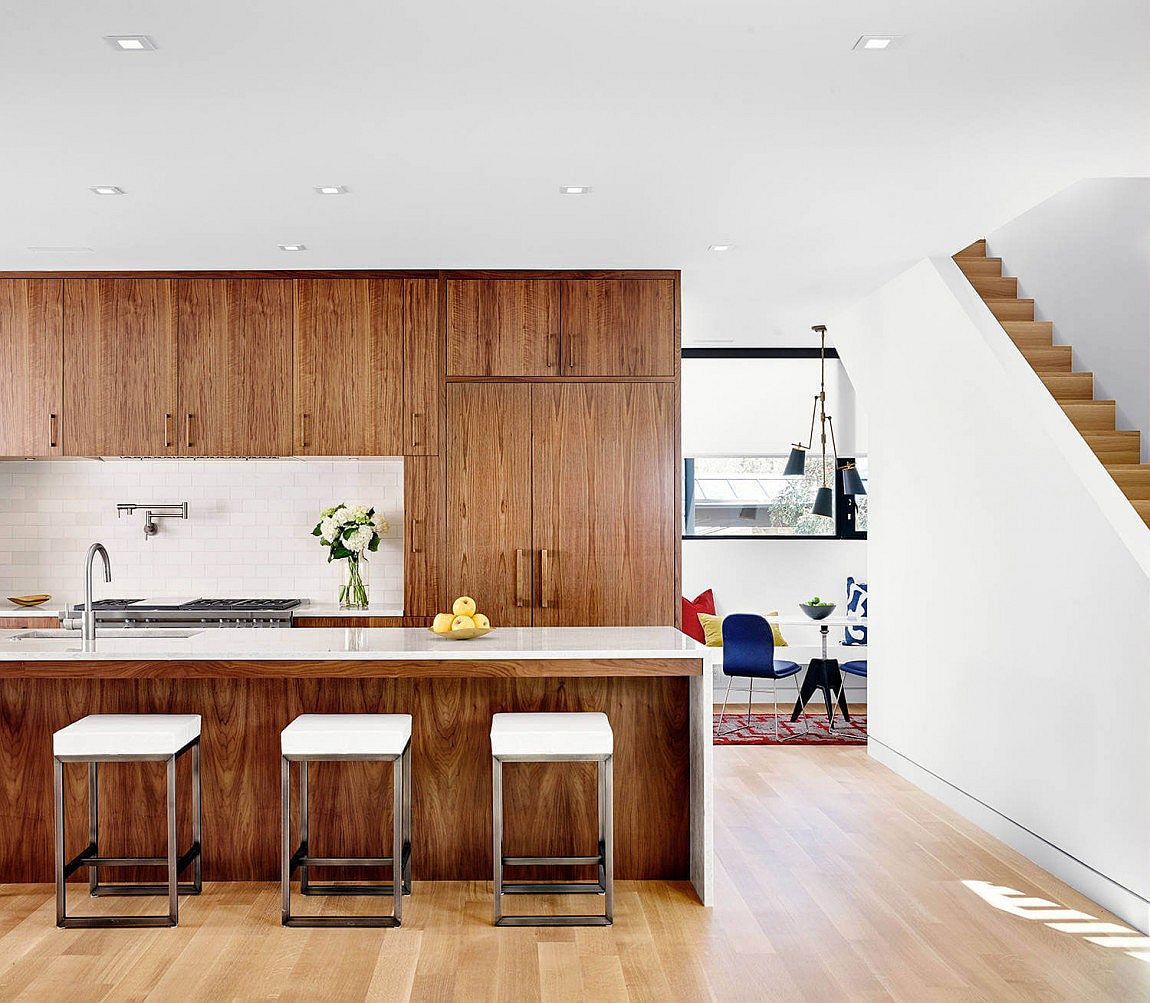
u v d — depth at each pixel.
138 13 2.67
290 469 6.28
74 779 4.04
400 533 6.27
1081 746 3.98
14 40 2.82
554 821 4.07
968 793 5.05
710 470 8.70
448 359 5.48
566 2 2.63
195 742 3.84
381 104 3.29
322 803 4.05
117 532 6.26
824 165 3.87
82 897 3.89
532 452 5.49
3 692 4.04
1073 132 3.54
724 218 4.57
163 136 3.56
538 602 5.46
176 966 3.27
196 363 5.50
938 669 5.42
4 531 6.23
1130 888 3.66
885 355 6.07
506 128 3.49
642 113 3.37
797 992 3.10
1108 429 5.02
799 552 8.59
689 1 2.63
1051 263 5.71
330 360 5.49
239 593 6.26
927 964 3.31
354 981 3.16
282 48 2.88
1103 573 3.83
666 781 4.12
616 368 5.49
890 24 2.77
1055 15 2.71
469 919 3.68
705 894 3.82
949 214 4.51
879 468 6.36
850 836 4.75
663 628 4.64
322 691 4.06
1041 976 3.22
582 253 5.18
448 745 4.09
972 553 4.99
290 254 5.19
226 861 4.05
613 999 3.05
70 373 5.50
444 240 4.94
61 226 4.68
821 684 7.53
